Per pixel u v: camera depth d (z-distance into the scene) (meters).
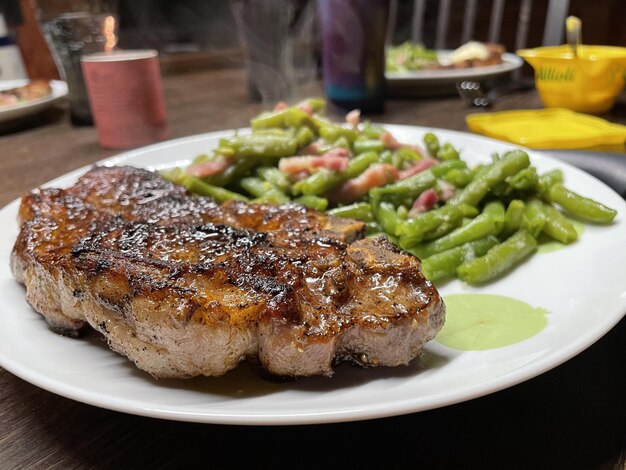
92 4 0.53
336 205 0.30
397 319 0.16
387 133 0.33
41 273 0.19
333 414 0.14
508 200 0.27
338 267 0.18
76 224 0.21
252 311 0.16
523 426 0.15
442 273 0.24
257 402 0.15
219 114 0.52
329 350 0.16
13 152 0.44
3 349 0.17
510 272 0.23
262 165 0.32
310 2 0.60
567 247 0.24
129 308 0.16
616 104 0.50
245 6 0.51
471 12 0.78
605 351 0.18
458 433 0.15
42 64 0.77
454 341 0.18
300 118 0.33
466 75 0.55
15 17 0.73
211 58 0.81
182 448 0.15
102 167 0.28
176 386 0.16
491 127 0.41
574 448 0.14
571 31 0.45
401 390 0.15
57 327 0.19
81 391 0.15
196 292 0.16
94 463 0.15
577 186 0.27
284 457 0.15
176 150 0.36
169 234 0.19
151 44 0.86
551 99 0.49
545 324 0.18
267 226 0.22
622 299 0.18
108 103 0.42
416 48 0.65
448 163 0.30
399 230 0.25
